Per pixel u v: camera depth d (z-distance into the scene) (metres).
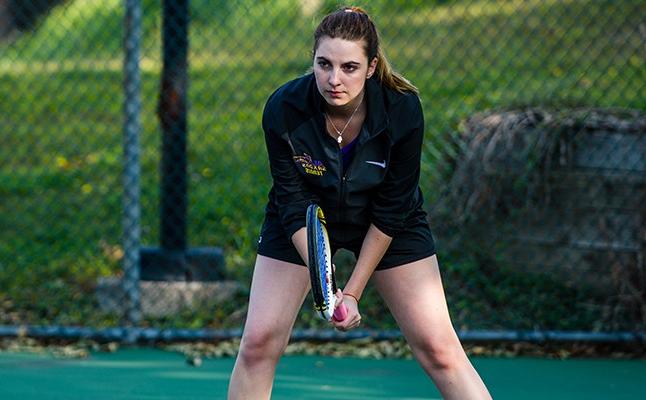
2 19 34.75
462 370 11.08
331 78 10.14
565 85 30.45
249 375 11.17
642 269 18.64
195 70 38.00
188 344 18.22
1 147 32.28
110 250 23.67
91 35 42.81
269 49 39.53
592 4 36.03
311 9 41.16
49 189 28.34
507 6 40.28
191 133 31.27
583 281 19.33
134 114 18.25
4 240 24.38
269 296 11.18
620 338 17.78
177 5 18.88
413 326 11.12
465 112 28.39
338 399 15.28
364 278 10.99
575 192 19.28
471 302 19.42
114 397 15.32
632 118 19.33
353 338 18.06
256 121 32.41
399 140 10.75
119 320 19.02
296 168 10.98
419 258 11.20
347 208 11.08
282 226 11.20
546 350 18.14
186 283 19.38
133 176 18.38
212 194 25.84
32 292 20.86
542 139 19.38
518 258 19.92
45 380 16.14
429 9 42.47
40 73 39.72
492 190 19.92
